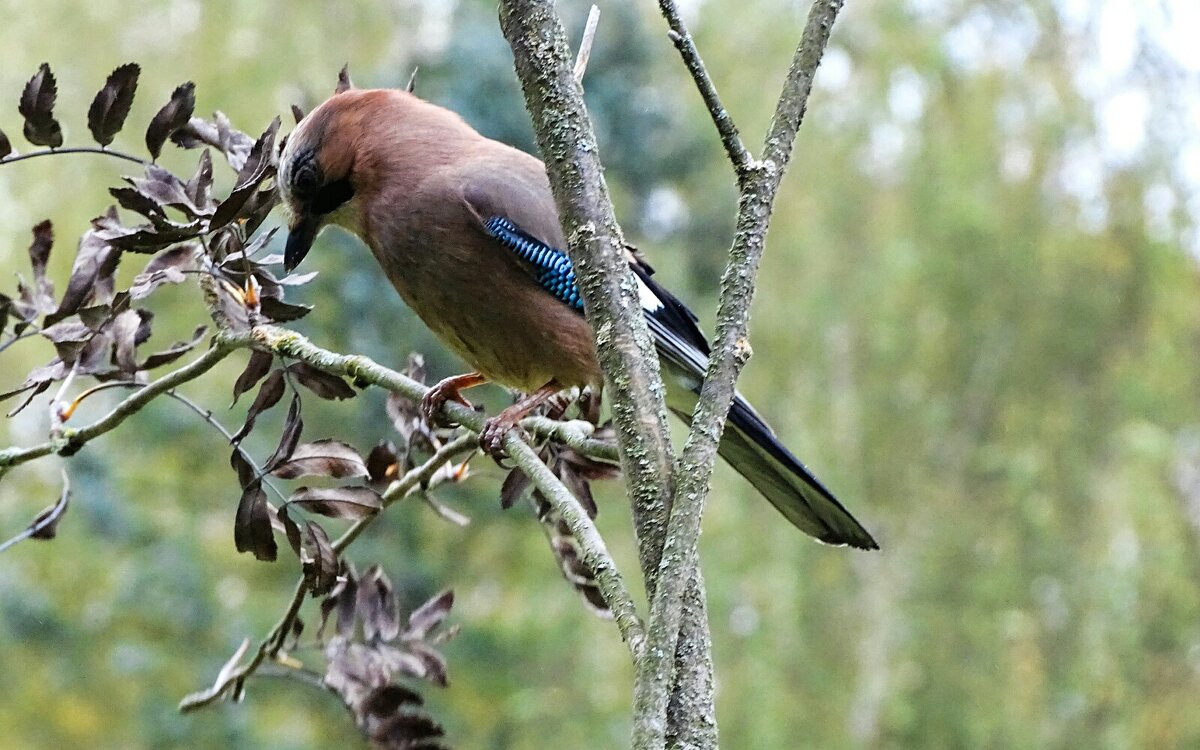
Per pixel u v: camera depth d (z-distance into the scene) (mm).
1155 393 16297
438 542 14742
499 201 5129
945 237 16781
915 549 16109
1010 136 17203
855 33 17953
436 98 12688
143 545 14539
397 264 5312
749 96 17734
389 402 4840
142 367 4273
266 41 16391
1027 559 15953
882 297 16906
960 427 16734
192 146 4285
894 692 15312
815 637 15727
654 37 15758
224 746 13758
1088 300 16766
